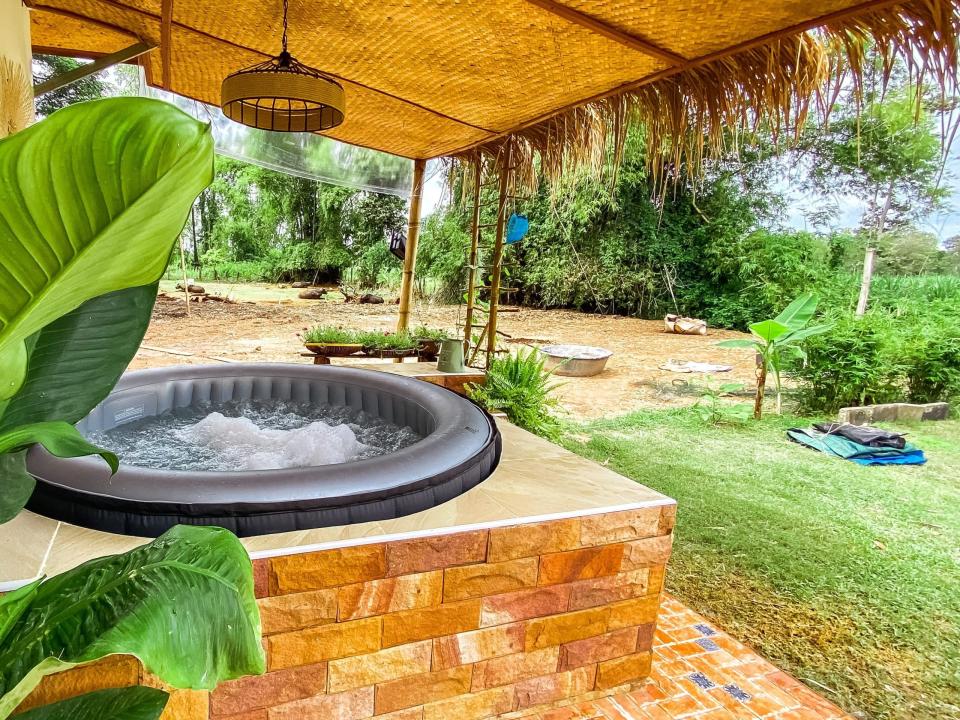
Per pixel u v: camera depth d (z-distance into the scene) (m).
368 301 11.06
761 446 4.89
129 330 0.80
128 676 1.10
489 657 1.47
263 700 1.24
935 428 5.58
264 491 1.36
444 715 1.45
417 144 4.16
